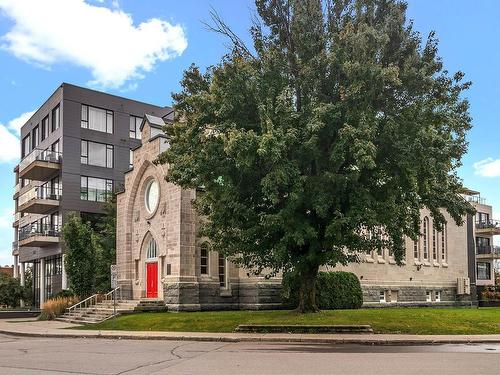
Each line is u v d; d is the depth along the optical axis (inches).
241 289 1208.2
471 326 822.5
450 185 910.4
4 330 961.5
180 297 1108.5
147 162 1289.4
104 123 1905.8
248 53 909.8
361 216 781.3
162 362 508.7
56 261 1851.6
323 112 758.5
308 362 494.9
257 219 859.4
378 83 780.0
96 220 1822.1
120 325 950.4
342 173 845.2
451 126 849.5
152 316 1004.6
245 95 835.4
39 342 763.4
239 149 738.8
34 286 2060.8
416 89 824.9
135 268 1315.2
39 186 1813.5
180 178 892.6
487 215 2469.2
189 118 884.6
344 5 893.2
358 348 631.8
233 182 842.8
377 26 850.1
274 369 450.3
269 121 740.7
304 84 840.3
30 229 1899.6
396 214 844.6
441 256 1755.7
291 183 784.9
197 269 1155.3
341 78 834.8
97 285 1433.3
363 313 931.3
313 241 834.2
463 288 1770.4
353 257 871.1
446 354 562.3
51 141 1904.5
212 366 473.4
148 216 1264.8
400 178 816.3
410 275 1614.2
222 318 930.7
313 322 816.9
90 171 1840.6
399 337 715.4
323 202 778.2
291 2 879.1
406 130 796.0
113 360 528.1
